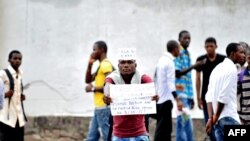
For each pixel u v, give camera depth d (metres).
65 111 18.80
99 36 18.84
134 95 10.88
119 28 18.81
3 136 14.92
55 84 18.84
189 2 18.77
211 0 18.73
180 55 16.33
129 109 10.87
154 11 18.80
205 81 15.66
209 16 18.72
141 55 18.77
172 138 18.12
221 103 11.72
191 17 18.73
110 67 14.77
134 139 10.93
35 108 18.77
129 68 10.94
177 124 15.77
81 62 18.84
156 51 18.75
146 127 12.09
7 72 14.99
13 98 15.01
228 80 11.69
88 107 18.77
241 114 12.52
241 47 12.07
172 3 18.78
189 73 16.41
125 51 10.96
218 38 18.72
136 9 18.81
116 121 10.98
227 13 18.72
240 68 12.73
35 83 18.83
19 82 15.15
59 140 18.59
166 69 15.43
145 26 18.78
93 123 15.20
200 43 18.69
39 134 18.61
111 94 10.86
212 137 13.29
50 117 18.64
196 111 18.22
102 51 14.99
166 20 18.77
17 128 15.09
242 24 18.70
